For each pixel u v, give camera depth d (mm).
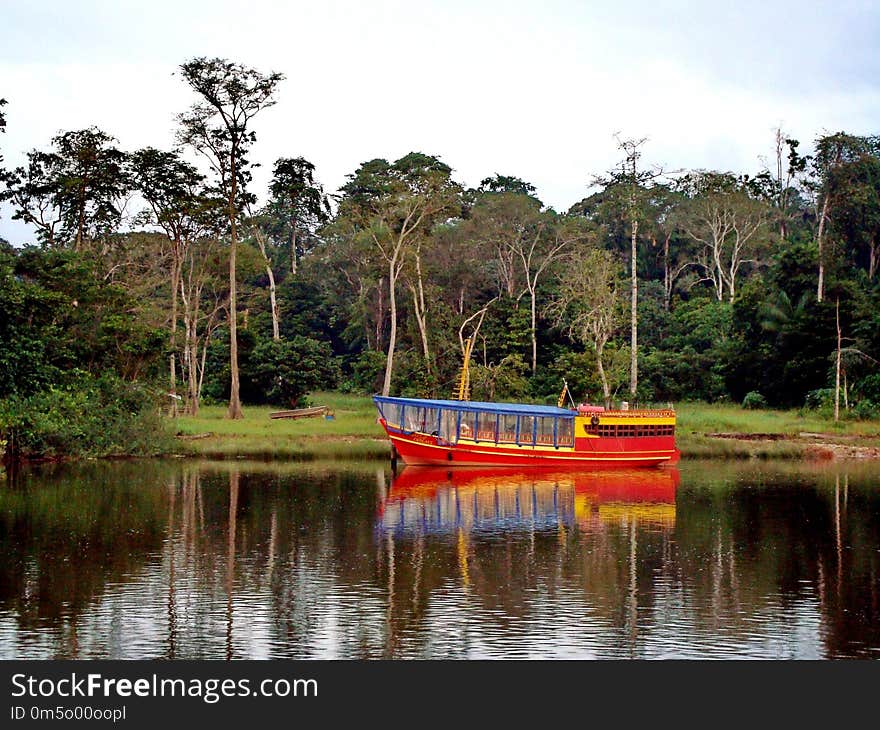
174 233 64750
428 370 72000
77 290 54625
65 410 48719
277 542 29500
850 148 80000
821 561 27391
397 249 69125
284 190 73938
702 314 85000
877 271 84375
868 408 63844
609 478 44438
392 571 26172
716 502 37250
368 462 48906
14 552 27828
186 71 61531
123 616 22219
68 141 63656
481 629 21438
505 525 32625
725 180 91812
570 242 84500
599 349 69125
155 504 35531
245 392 74000
